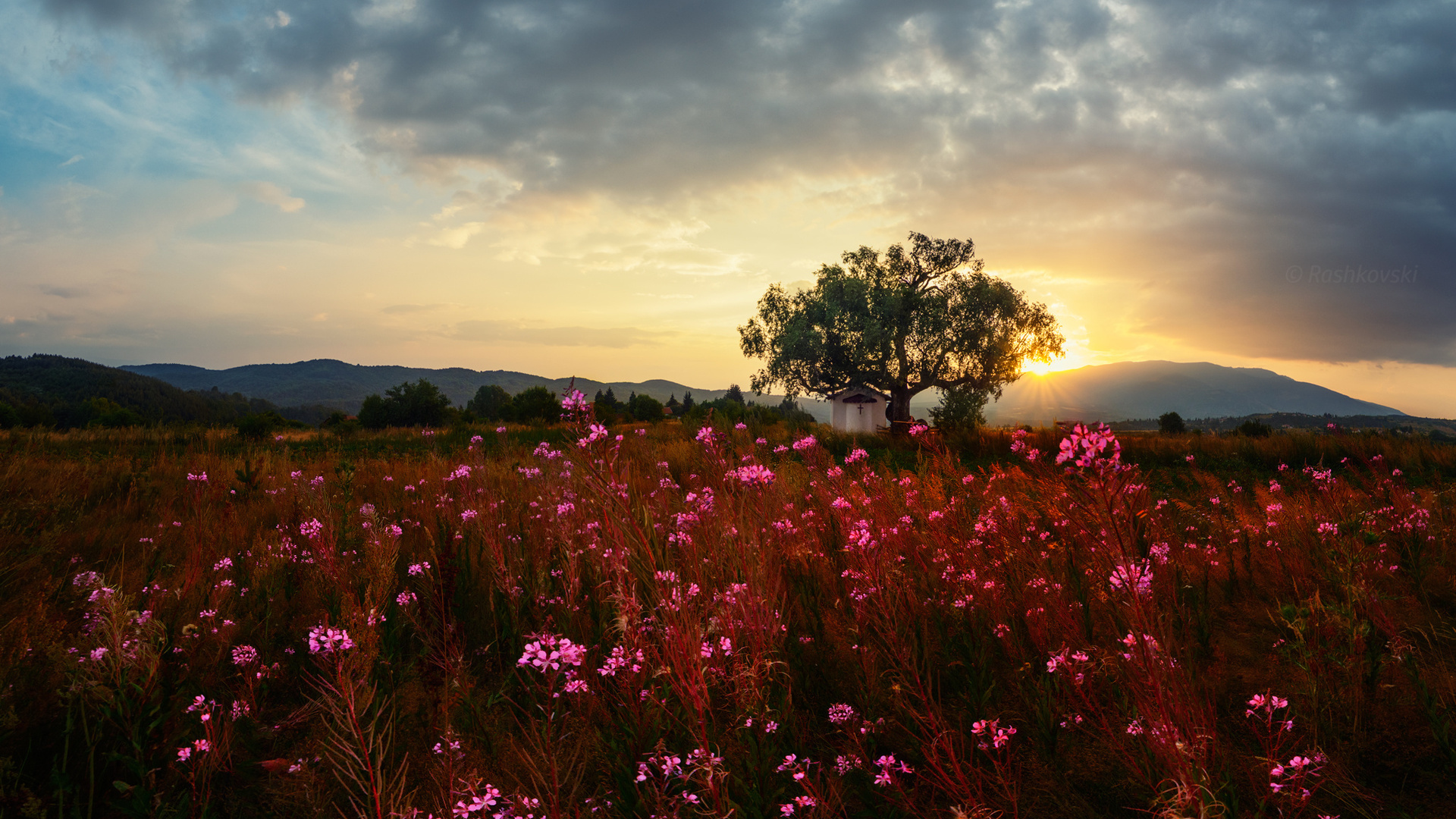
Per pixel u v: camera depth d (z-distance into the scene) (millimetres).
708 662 2150
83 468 7336
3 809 1708
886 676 2502
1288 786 1757
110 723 2047
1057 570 3342
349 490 6012
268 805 1917
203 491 6082
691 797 1694
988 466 9594
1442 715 2098
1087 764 2045
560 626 2791
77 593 2932
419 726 2312
